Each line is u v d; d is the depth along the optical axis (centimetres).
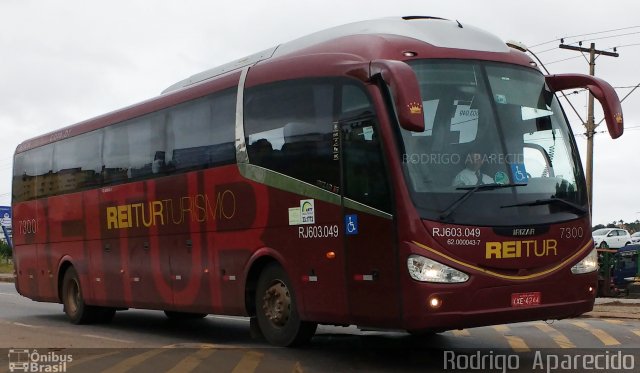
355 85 915
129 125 1399
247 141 1089
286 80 1033
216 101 1166
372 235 876
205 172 1175
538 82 964
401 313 836
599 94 958
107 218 1452
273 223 1030
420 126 790
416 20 975
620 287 2277
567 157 943
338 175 931
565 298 883
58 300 1650
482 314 829
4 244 5403
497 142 891
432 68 897
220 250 1136
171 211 1259
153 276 1307
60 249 1627
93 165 1514
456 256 828
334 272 930
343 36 990
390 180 855
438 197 842
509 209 863
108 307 1548
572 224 901
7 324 1581
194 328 1452
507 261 848
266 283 1058
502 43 982
